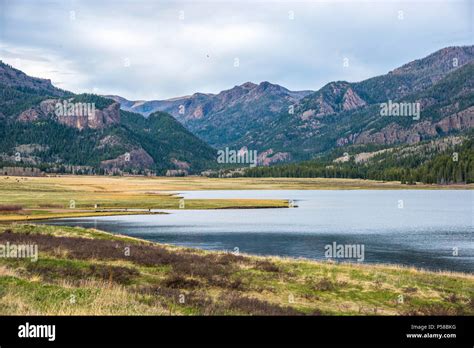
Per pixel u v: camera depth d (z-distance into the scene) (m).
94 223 91.56
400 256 57.03
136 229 85.38
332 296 31.31
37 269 31.72
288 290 32.28
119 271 33.12
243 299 27.52
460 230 85.31
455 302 30.94
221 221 100.06
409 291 32.66
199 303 25.28
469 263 52.16
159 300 24.91
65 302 21.61
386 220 104.06
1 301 20.81
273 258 44.47
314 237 75.56
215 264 39.41
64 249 40.75
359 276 36.09
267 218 107.31
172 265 37.75
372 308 28.67
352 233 80.56
